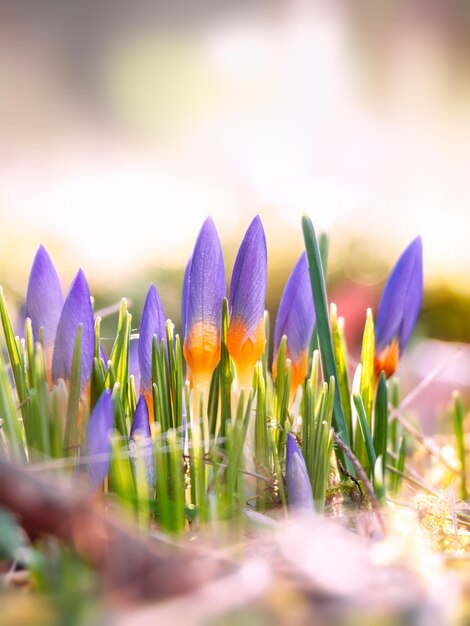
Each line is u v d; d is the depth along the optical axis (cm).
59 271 116
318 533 30
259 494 34
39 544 27
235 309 34
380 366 37
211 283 33
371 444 34
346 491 35
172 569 26
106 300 104
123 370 34
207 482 34
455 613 26
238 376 34
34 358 33
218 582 26
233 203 156
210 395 34
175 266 117
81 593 26
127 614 25
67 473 31
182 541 30
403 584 26
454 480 43
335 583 26
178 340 34
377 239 121
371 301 106
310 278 35
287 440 32
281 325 36
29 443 32
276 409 35
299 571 27
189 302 34
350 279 113
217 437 34
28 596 26
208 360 34
